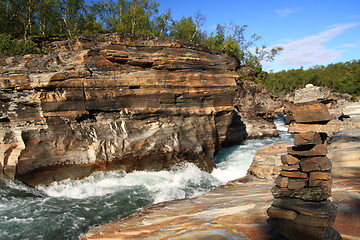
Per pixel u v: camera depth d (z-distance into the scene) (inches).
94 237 218.2
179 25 1316.4
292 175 153.6
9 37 639.8
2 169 379.9
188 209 262.7
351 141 418.3
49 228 283.0
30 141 395.5
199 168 510.3
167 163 494.6
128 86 476.4
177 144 511.2
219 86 584.4
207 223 197.6
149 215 261.6
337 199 219.5
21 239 261.7
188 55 532.7
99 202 357.7
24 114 411.5
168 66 510.0
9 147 389.7
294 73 3152.1
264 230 170.7
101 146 445.7
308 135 145.2
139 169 469.4
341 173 305.1
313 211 135.5
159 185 426.9
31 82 412.2
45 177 398.0
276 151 431.2
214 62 581.6
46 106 415.5
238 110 946.7
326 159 142.3
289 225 143.9
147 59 490.9
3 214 310.7
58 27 1043.9
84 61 454.0
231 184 373.1
